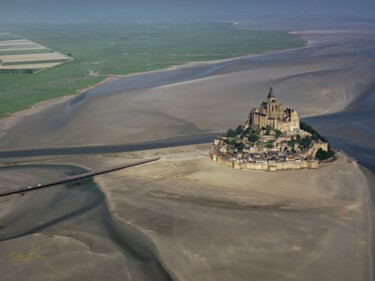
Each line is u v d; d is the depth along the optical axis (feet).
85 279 641.40
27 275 652.07
